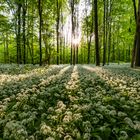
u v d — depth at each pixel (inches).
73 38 1626.5
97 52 1100.5
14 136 181.9
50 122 220.5
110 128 200.8
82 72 668.1
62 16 1796.3
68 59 2812.5
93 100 305.6
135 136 185.8
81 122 214.8
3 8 1085.8
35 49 1620.3
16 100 306.0
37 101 298.4
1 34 1247.5
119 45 2244.1
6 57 2044.8
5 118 226.7
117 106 273.1
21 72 706.8
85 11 1902.1
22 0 1127.6
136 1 1353.3
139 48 930.1
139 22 921.5
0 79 498.6
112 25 1893.5
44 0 1240.8
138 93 354.0
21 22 1189.1
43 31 1272.1
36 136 183.2
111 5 1503.4
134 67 938.7
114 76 569.0
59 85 407.8
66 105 281.7
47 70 767.7
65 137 178.4
